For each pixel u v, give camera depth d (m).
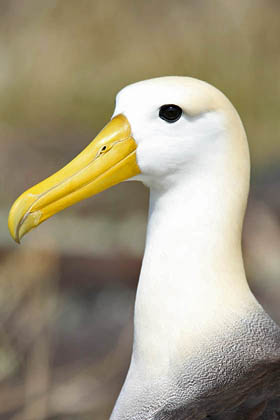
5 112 21.69
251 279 14.01
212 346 6.30
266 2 23.34
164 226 6.57
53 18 23.28
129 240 14.94
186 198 6.50
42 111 21.91
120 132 6.50
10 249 13.00
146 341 6.51
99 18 23.38
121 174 6.54
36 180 16.86
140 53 23.06
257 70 22.45
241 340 6.31
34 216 6.56
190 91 6.37
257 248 14.61
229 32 23.00
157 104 6.40
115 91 22.44
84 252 14.12
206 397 6.07
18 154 17.44
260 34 22.84
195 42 22.98
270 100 22.11
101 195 16.20
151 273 6.55
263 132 21.39
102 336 12.38
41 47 22.81
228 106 6.46
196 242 6.45
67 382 10.68
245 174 6.50
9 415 10.12
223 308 6.38
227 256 6.45
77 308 13.25
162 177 6.52
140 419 6.36
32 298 11.35
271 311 12.88
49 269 11.71
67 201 6.60
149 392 6.41
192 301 6.40
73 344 12.02
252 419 5.64
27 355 10.90
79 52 22.95
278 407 5.67
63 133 19.89
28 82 22.25
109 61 23.02
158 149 6.44
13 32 23.00
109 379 11.00
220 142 6.43
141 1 23.64
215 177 6.45
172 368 6.36
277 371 6.04
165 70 22.69
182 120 6.40
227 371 6.19
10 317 11.23
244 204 6.53
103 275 13.97
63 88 22.39
